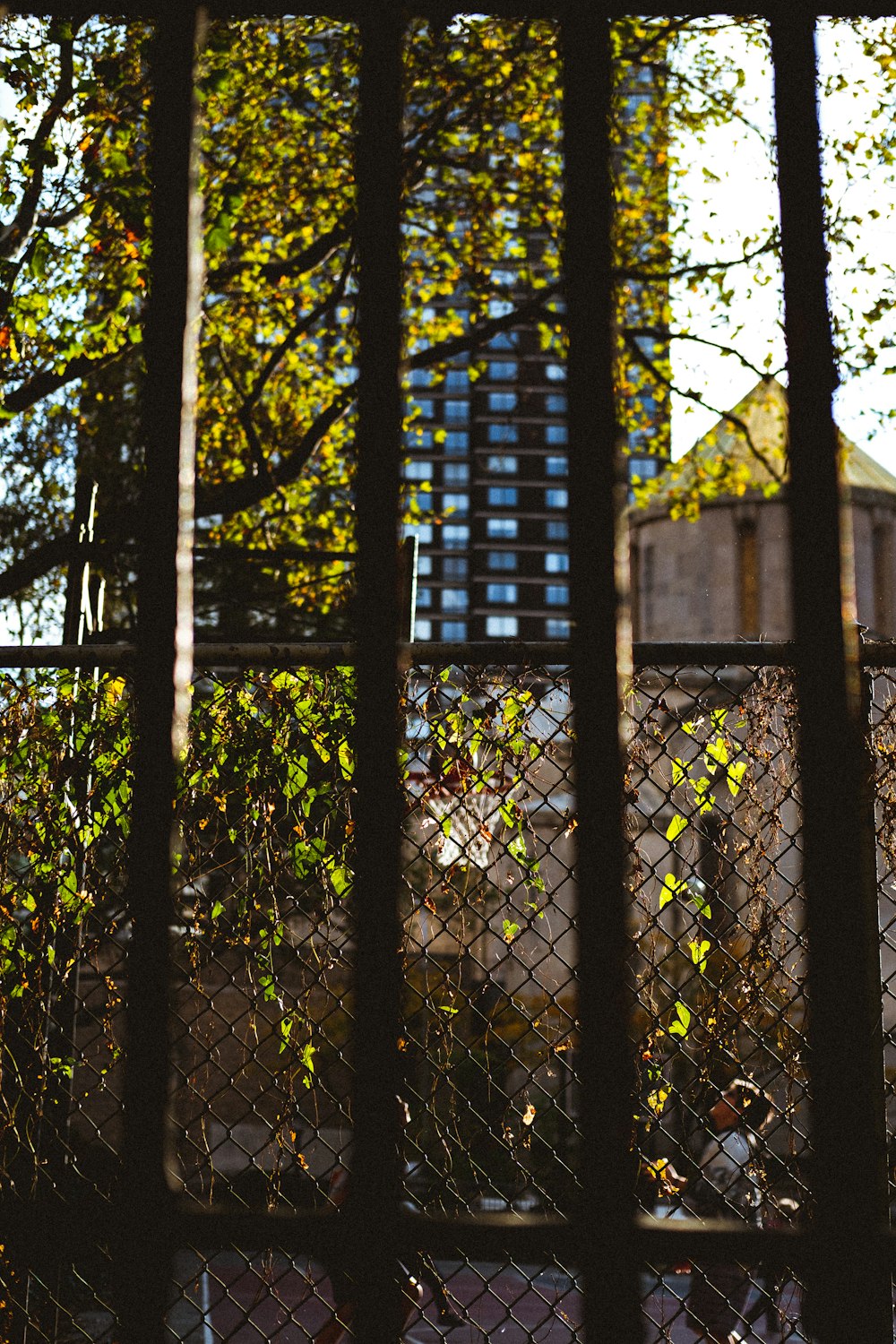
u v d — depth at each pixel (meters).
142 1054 1.44
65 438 13.87
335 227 10.77
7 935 2.85
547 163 11.73
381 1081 1.41
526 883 2.72
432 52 9.78
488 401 93.31
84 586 3.47
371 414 1.49
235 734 2.84
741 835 2.73
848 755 1.46
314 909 2.81
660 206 11.87
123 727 2.91
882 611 40.34
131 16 1.69
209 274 10.21
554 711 2.71
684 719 2.76
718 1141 2.70
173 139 1.54
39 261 6.83
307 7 1.59
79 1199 2.69
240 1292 8.02
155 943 1.45
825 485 1.48
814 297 1.50
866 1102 1.41
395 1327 1.44
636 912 2.72
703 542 39.66
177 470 1.50
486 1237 1.42
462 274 12.36
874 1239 1.38
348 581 11.76
